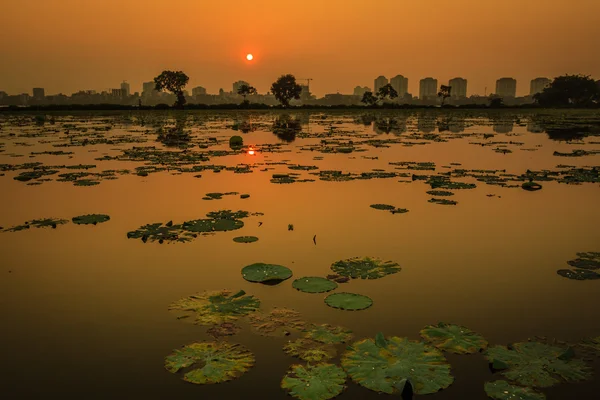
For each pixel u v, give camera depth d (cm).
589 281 501
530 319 418
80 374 339
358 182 1077
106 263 557
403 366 337
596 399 305
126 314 429
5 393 317
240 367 342
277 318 417
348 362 345
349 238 648
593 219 748
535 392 312
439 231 683
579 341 379
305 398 306
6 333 398
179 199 898
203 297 461
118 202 876
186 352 362
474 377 330
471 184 1042
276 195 933
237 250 600
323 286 485
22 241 644
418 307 440
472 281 501
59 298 464
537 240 640
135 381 329
